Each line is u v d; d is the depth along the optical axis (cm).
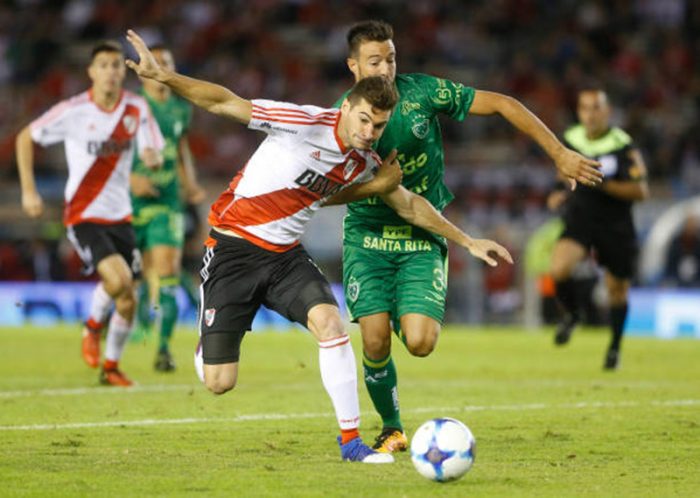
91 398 3556
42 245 8088
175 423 2988
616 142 4697
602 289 7450
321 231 8000
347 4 12106
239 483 2105
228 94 2341
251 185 2405
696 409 3347
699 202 7550
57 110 3947
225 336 2428
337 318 2383
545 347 6019
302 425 2966
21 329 6994
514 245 7656
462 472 2088
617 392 3838
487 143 10075
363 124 2273
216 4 12225
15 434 2766
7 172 10106
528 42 11525
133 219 4484
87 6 12344
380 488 2059
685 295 7331
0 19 12262
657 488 2091
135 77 10688
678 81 11050
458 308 7725
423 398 3650
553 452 2527
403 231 2609
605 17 11700
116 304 3897
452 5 11925
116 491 2025
